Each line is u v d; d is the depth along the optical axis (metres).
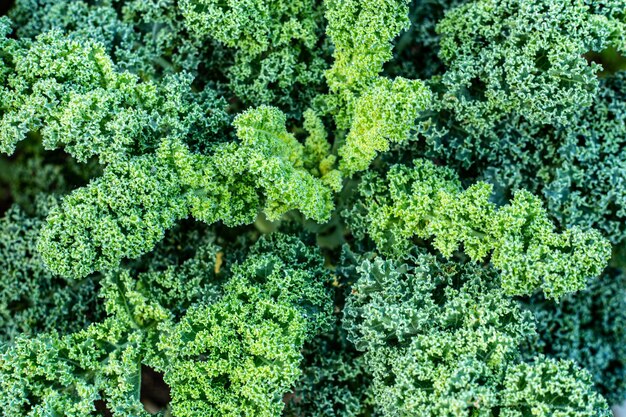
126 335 0.58
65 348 0.56
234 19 0.59
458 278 0.59
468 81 0.59
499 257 0.53
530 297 0.67
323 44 0.65
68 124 0.54
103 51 0.56
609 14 0.56
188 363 0.55
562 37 0.55
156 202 0.54
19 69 0.56
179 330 0.55
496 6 0.59
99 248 0.55
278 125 0.59
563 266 0.52
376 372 0.57
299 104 0.66
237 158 0.56
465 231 0.55
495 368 0.52
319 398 0.63
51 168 0.76
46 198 0.71
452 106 0.60
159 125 0.58
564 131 0.63
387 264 0.58
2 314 0.67
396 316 0.55
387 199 0.60
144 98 0.57
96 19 0.64
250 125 0.57
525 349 0.66
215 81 0.67
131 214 0.54
